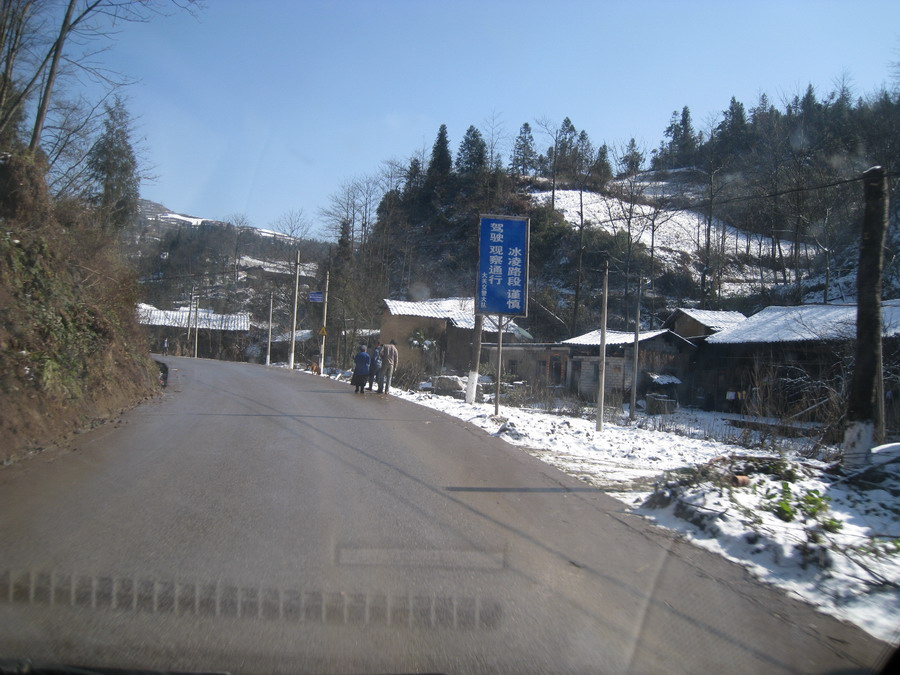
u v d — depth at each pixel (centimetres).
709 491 734
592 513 752
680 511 722
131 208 2722
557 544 627
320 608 457
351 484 829
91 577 493
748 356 2766
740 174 4419
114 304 1862
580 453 1168
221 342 6519
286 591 482
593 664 397
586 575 548
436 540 618
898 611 494
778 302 3728
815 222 3450
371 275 5094
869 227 972
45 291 1316
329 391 2234
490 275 1727
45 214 1512
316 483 826
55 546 557
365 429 1321
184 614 439
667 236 5278
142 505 696
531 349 3853
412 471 930
